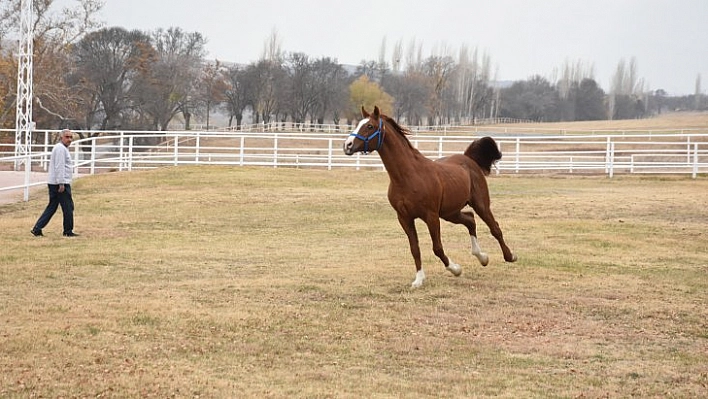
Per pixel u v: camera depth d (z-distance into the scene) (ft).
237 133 104.47
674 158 140.56
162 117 215.51
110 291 35.88
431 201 37.17
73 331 28.68
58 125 198.39
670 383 24.72
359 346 28.07
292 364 25.98
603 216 63.05
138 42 208.13
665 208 65.92
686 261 45.06
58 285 37.19
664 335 30.22
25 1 111.86
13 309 31.78
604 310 33.65
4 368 24.36
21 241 50.44
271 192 75.66
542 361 26.78
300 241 52.31
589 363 26.71
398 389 23.52
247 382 23.84
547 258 45.14
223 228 58.70
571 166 101.24
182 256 45.83
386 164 36.81
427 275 40.22
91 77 197.57
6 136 162.91
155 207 67.62
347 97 249.14
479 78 364.38
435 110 277.64
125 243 50.44
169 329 29.45
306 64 252.62
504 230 55.83
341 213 65.57
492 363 26.53
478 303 34.63
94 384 23.09
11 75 154.92
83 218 61.98
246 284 37.70
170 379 23.75
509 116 403.13
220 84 242.58
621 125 305.94
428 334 29.76
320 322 30.94
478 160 41.75
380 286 37.60
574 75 426.10
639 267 43.11
